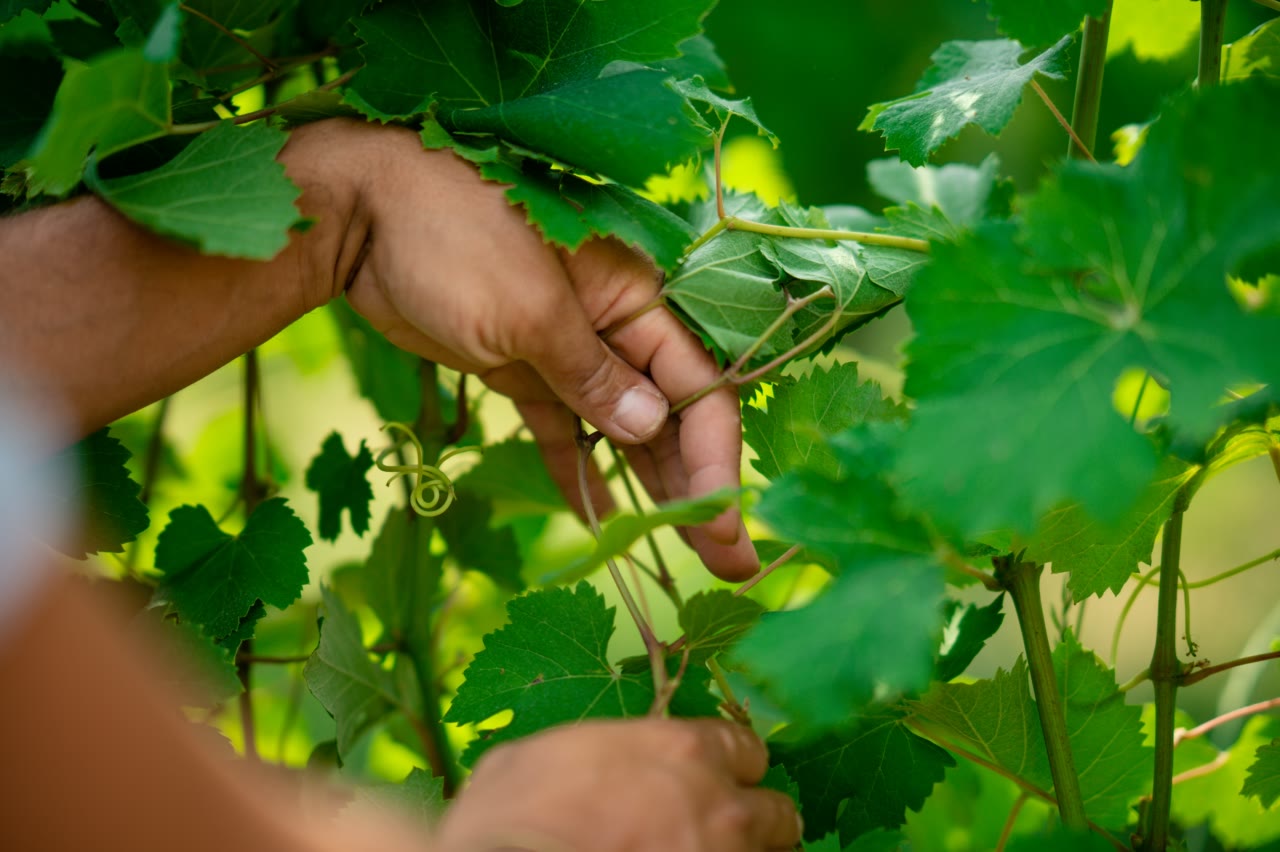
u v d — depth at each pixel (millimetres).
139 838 399
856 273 580
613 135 532
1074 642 594
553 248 546
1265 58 605
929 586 464
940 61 658
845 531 476
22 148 601
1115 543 545
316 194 547
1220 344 450
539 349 548
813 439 583
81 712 393
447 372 755
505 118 546
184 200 506
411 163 548
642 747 462
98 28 665
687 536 611
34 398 517
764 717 662
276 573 594
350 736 649
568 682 539
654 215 555
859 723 599
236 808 413
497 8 569
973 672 969
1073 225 467
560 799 444
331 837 441
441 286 534
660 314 574
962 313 468
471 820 446
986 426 453
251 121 568
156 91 508
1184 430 448
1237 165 458
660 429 586
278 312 557
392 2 572
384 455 633
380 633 748
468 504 723
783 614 477
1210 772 667
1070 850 528
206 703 571
